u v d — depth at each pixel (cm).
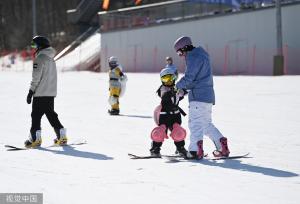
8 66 12812
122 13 9788
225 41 8012
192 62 1820
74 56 11800
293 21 7162
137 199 1318
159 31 9006
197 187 1441
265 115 3098
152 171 1658
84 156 1952
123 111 3575
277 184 1471
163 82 1891
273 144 2173
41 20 17262
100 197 1339
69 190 1416
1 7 17888
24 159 1898
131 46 9550
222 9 8081
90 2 12950
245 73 7769
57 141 2233
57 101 4378
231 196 1340
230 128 2650
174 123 1883
